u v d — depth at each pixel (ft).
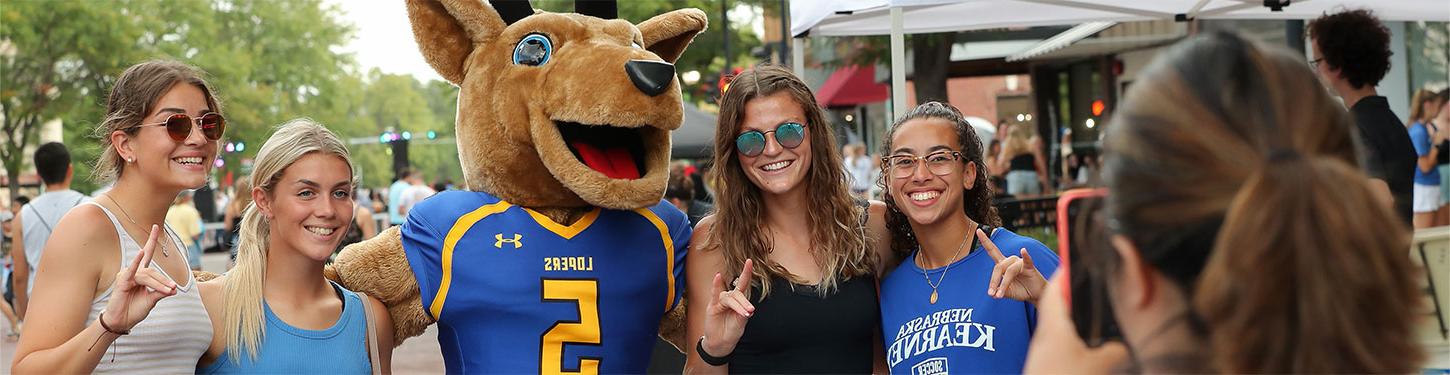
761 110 10.27
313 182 9.50
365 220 35.91
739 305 8.89
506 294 10.43
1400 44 29.89
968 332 9.62
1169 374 3.86
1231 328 3.70
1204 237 3.68
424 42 10.80
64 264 8.80
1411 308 3.74
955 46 47.78
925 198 9.98
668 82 9.87
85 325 8.87
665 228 11.12
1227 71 3.69
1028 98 57.62
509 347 10.47
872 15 18.90
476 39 10.82
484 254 10.48
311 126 9.80
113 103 9.46
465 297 10.48
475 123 10.66
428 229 10.69
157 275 8.07
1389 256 3.64
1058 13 20.30
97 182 9.69
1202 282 3.70
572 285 10.54
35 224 17.57
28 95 80.07
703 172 39.50
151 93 9.31
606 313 10.62
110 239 9.04
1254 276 3.62
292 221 9.50
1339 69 12.84
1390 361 3.69
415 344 26.05
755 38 76.59
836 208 10.46
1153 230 3.75
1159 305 3.88
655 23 11.86
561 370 10.49
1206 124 3.67
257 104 99.50
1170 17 19.90
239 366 9.46
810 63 60.34
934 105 10.38
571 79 9.95
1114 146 3.86
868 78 57.21
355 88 129.59
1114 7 18.93
